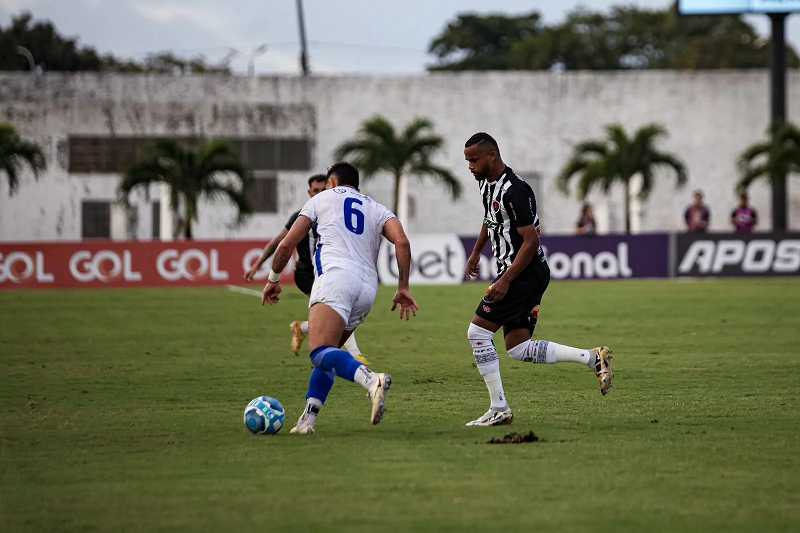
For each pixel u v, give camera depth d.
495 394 24.31
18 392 30.69
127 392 30.62
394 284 87.75
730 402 27.73
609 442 21.78
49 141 138.12
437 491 17.36
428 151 118.12
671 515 15.79
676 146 145.25
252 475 18.73
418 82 144.88
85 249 85.31
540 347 24.84
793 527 15.16
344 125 144.88
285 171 143.12
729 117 144.88
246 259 88.06
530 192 24.17
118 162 139.62
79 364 37.62
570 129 145.12
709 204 145.75
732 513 15.91
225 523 15.50
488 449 21.05
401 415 25.97
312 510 16.17
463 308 62.94
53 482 18.39
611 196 143.38
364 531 14.95
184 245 87.00
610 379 24.25
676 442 21.77
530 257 23.91
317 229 23.14
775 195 114.06
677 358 38.16
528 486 17.69
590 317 55.72
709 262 90.69
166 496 17.23
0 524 15.64
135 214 135.88
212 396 29.78
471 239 89.00
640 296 70.56
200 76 144.00
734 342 43.56
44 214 137.88
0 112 138.00
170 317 57.84
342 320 22.31
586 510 16.09
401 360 38.03
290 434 23.17
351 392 30.09
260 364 37.34
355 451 20.94
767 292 73.25
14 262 84.19
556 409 26.67
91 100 138.88
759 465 19.39
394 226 23.02
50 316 58.78
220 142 108.62
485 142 24.16
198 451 21.14
